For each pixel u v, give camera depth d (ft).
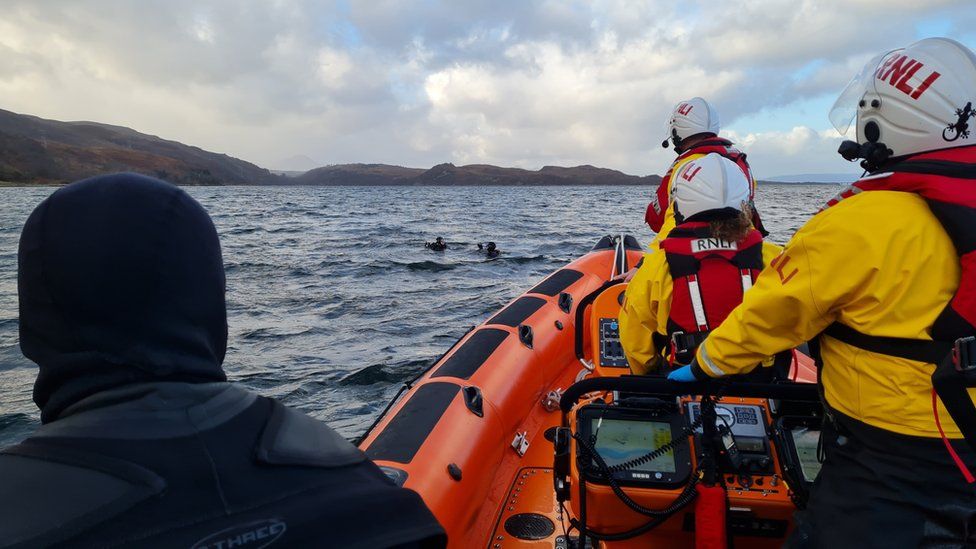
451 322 34.19
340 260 61.00
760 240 7.80
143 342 2.43
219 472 2.28
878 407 4.70
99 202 2.48
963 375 4.15
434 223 116.47
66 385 2.42
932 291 4.44
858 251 4.59
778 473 6.88
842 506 5.02
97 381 2.39
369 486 2.57
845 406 4.99
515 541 9.30
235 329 32.63
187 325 2.56
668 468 6.75
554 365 14.66
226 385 2.66
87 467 2.11
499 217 136.15
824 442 5.44
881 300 4.55
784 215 105.09
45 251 2.41
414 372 25.11
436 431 9.97
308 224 114.11
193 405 2.44
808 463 6.49
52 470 2.09
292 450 2.52
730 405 7.47
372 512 2.43
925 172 4.51
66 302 2.38
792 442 6.64
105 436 2.23
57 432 2.23
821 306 4.83
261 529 2.19
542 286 17.98
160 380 2.45
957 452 4.45
